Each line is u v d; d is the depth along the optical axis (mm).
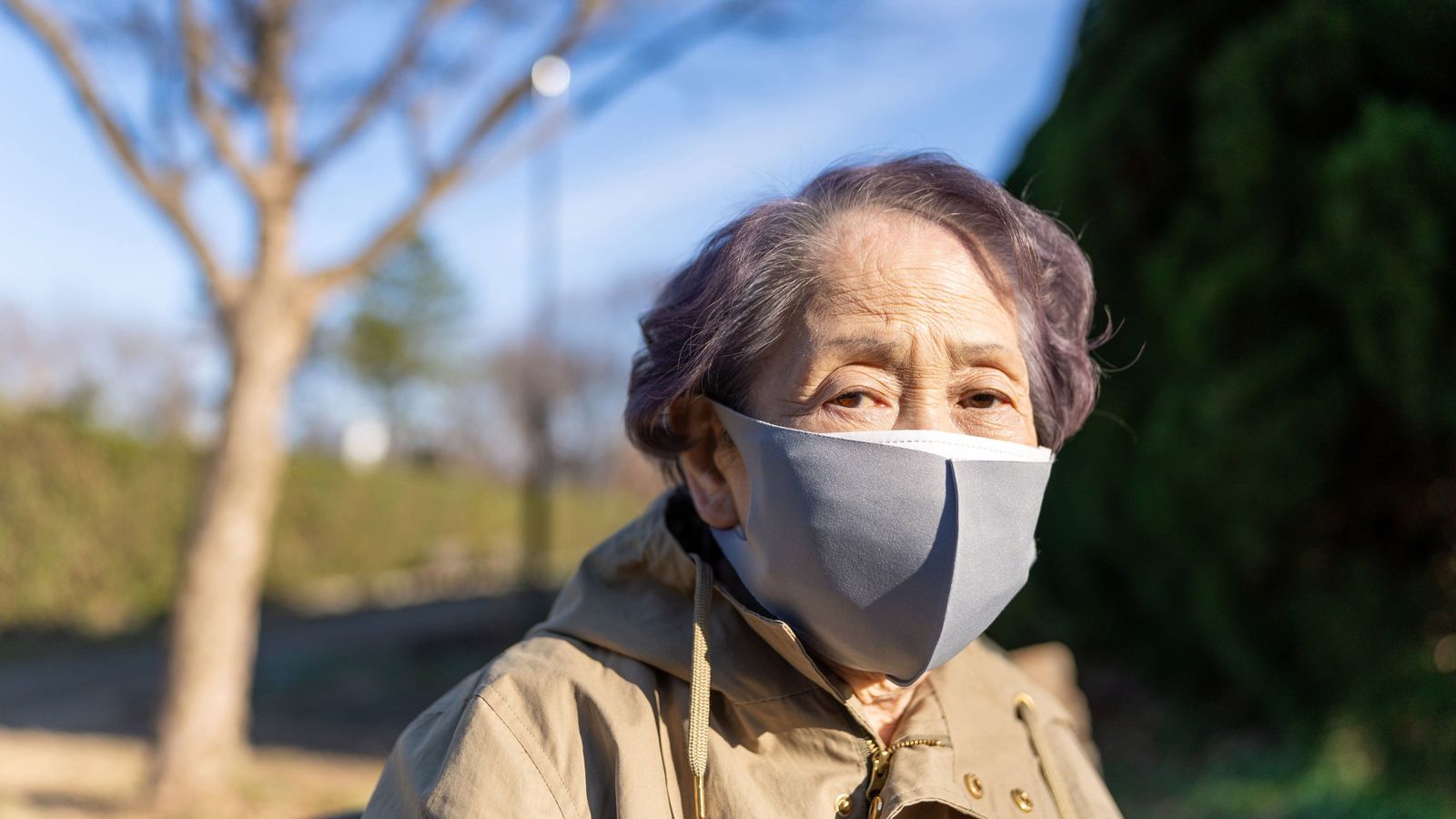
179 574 5145
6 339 24781
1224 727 4660
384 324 34531
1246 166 3926
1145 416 4707
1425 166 3328
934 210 1112
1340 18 3703
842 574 1005
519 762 965
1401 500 3850
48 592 11805
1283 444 3816
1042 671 3217
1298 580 4016
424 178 5062
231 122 5066
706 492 1178
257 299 5164
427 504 20344
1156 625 5102
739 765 1019
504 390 34250
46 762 5938
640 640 1076
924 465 994
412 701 8039
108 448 12477
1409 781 3779
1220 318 3967
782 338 1076
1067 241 1301
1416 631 3857
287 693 8422
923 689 1171
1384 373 3516
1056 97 6035
